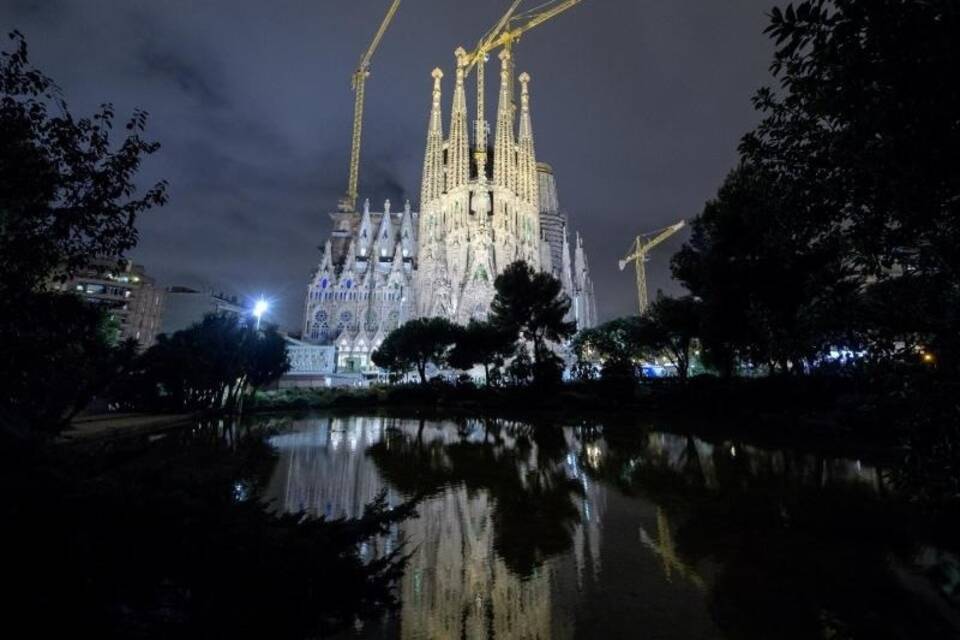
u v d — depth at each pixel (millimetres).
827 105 4688
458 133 140125
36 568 3650
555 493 16234
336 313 138750
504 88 144125
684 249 39188
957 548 9969
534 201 144500
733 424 32938
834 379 29031
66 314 7441
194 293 100312
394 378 82188
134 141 7727
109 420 35438
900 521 12031
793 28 4496
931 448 4422
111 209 7551
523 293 59344
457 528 12734
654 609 8133
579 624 7703
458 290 127000
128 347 12102
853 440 23109
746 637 7164
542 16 145125
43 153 7078
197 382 43094
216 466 5758
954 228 4383
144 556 4055
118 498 4160
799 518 12648
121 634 3781
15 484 3959
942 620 7414
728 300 30297
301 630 4766
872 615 7648
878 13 4008
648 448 25031
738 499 14758
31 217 6992
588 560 10391
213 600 4277
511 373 58781
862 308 5105
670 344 56156
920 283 4555
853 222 5039
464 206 133750
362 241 155625
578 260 167625
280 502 15203
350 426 38719
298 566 4793
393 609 5688
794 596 8391
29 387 7402
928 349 4566
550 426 36812
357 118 185375
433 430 35719
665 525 12586
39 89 7246
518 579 9539
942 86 3939
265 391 61719
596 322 167750
